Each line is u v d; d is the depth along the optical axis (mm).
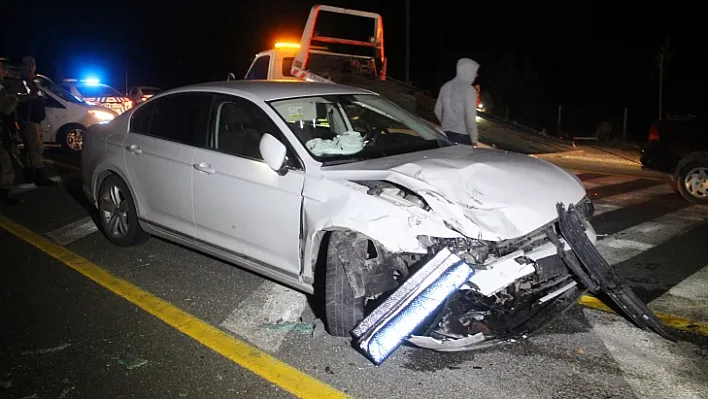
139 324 4840
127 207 6387
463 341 4086
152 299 5297
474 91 7523
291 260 4801
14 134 9383
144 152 6008
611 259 6270
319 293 4711
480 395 3824
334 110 5930
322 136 5320
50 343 4539
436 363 4207
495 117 14781
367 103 5832
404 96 10773
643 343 4422
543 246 4266
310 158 4801
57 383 4020
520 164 4891
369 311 4508
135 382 4027
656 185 10422
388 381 4000
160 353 4395
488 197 4312
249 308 5105
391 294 4152
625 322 4758
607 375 4016
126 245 6531
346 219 4258
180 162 5621
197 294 5395
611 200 9133
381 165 4762
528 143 14141
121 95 19250
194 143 5621
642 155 9805
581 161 13977
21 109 9461
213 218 5371
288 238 4781
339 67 11656
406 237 4066
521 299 4367
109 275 5840
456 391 3871
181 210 5672
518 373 4062
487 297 4219
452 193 4277
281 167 4695
